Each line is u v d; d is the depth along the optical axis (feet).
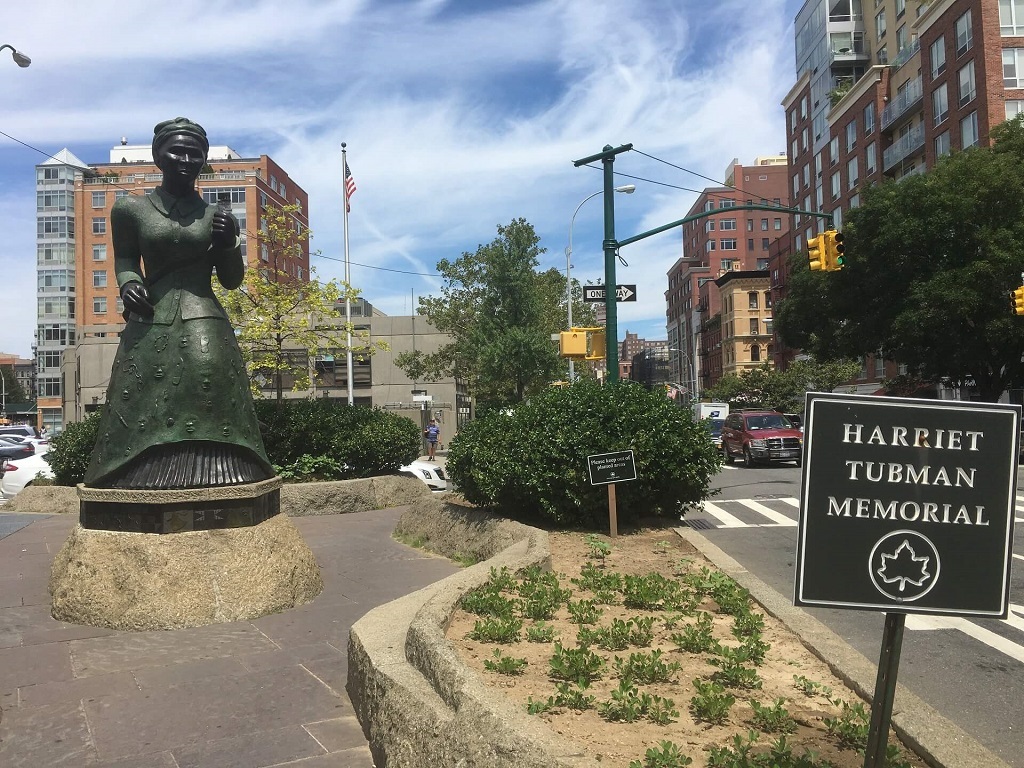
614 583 19.81
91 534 20.90
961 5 124.47
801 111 209.05
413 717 11.25
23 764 12.51
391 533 36.14
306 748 13.05
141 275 22.71
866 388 171.32
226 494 21.18
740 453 87.81
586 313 114.73
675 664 13.50
